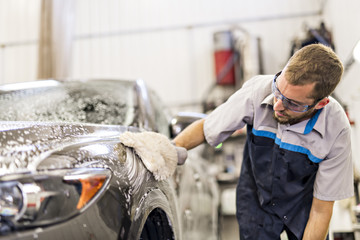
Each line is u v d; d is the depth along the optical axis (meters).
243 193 1.62
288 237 1.60
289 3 7.60
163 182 1.57
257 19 7.68
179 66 7.91
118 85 2.18
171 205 1.61
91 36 8.16
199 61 7.84
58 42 6.68
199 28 7.89
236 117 1.52
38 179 1.00
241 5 7.76
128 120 1.86
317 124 1.37
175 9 7.99
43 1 6.73
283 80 1.28
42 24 6.70
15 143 1.07
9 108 1.92
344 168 1.42
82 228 1.04
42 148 1.10
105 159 1.22
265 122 1.48
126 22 8.11
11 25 8.47
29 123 1.21
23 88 2.13
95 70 8.12
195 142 1.63
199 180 2.60
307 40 5.63
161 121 2.16
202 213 2.58
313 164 1.44
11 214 0.95
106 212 1.13
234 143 6.18
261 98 1.48
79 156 1.14
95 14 8.20
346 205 2.41
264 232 1.57
